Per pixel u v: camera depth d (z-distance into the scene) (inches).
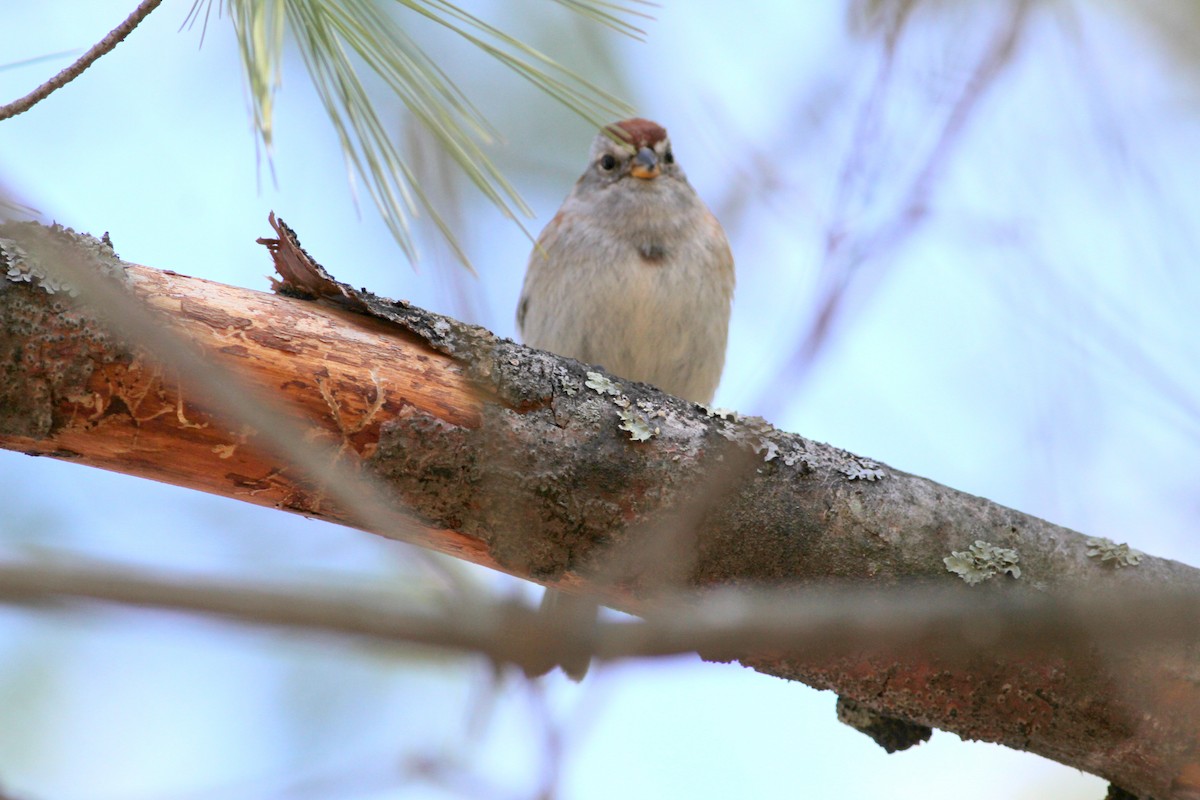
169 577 101.6
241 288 213.0
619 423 218.5
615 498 216.8
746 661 222.7
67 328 194.9
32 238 198.7
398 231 197.8
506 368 216.5
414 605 113.0
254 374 205.6
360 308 215.8
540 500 215.2
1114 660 213.3
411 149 218.7
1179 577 226.4
